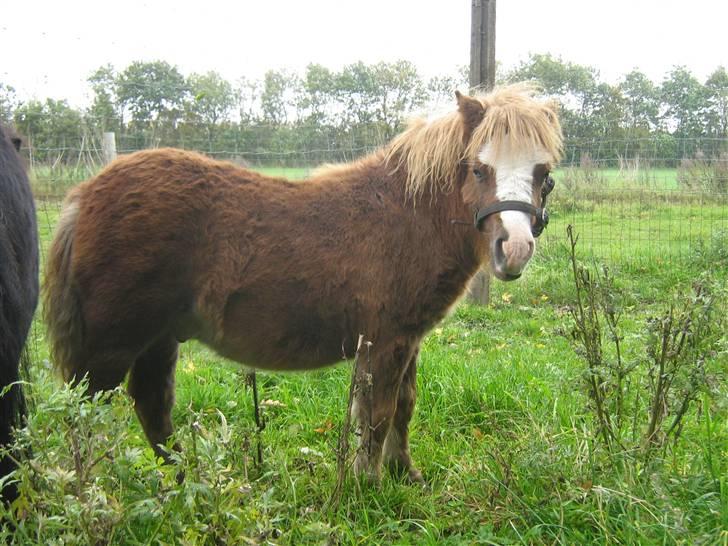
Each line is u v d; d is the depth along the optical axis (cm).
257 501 228
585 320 316
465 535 282
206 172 339
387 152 366
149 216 320
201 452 213
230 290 330
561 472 294
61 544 187
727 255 799
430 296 338
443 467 348
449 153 335
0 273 187
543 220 323
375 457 335
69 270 325
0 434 200
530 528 276
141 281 320
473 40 696
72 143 714
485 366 479
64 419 203
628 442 306
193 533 197
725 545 233
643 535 246
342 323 340
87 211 323
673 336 303
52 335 332
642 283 738
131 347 331
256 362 350
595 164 1066
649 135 1121
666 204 1052
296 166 796
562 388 345
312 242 334
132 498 204
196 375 474
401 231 338
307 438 392
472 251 343
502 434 356
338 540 264
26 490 191
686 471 301
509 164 310
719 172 1034
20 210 207
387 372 334
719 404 286
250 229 333
